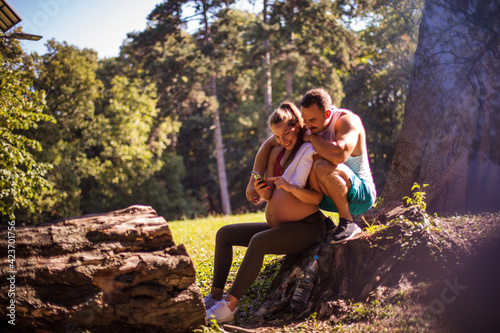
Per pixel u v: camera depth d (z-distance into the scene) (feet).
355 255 12.70
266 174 14.08
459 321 10.21
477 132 16.87
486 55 16.96
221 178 107.86
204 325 11.34
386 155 89.40
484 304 10.40
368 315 11.21
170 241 11.17
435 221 13.20
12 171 46.91
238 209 135.03
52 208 83.66
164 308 10.67
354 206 13.51
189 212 118.62
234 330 11.63
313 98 12.76
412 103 17.65
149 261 10.64
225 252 13.30
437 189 16.81
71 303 10.21
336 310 11.87
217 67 97.14
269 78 96.99
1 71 44.06
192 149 145.07
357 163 13.61
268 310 12.82
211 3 96.17
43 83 92.58
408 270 11.90
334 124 13.19
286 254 13.91
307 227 12.91
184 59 95.55
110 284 10.41
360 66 98.02
